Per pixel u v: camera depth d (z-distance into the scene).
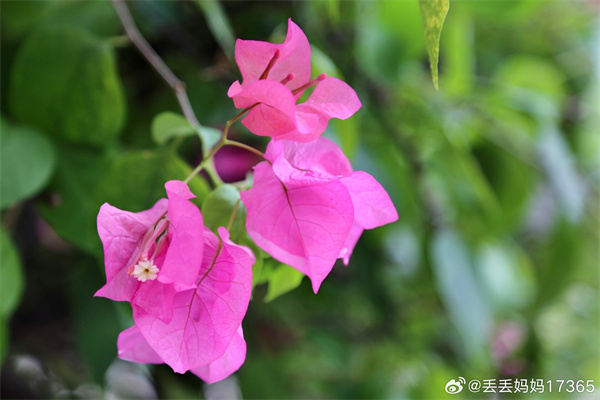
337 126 0.37
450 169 0.56
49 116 0.37
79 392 0.55
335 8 0.43
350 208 0.26
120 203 0.32
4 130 0.35
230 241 0.26
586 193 0.71
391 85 0.51
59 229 0.37
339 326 0.63
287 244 0.26
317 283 0.26
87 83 0.37
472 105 0.58
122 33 0.43
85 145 0.37
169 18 0.44
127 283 0.25
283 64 0.26
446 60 0.55
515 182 0.61
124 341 0.26
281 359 0.61
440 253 0.52
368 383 0.61
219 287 0.25
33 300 0.50
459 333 0.51
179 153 0.44
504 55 0.70
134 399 0.57
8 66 0.39
